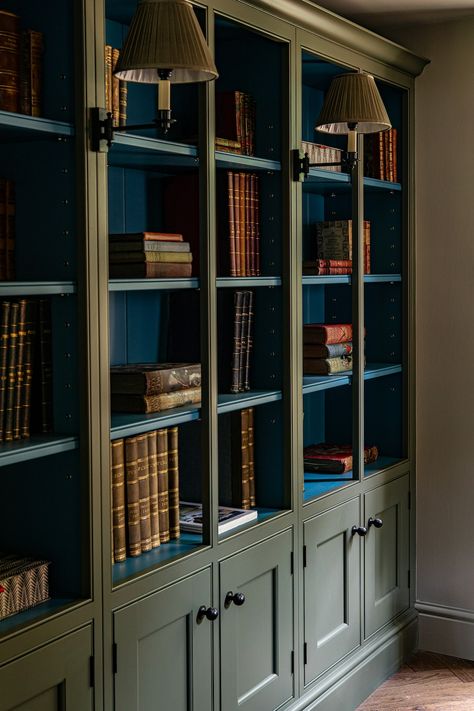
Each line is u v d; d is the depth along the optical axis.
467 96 3.94
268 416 3.19
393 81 3.81
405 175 4.00
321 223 3.86
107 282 2.33
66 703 2.26
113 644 2.40
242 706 2.94
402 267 4.03
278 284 3.11
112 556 2.50
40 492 2.36
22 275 2.34
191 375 2.82
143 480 2.66
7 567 2.27
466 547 4.09
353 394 3.62
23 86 2.23
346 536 3.57
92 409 2.29
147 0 2.09
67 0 2.23
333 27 3.25
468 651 4.10
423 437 4.14
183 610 2.66
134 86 2.96
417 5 3.70
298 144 3.14
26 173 2.31
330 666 3.47
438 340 4.07
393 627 3.98
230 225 2.97
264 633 3.07
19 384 2.23
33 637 2.15
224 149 2.90
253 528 2.96
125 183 2.95
